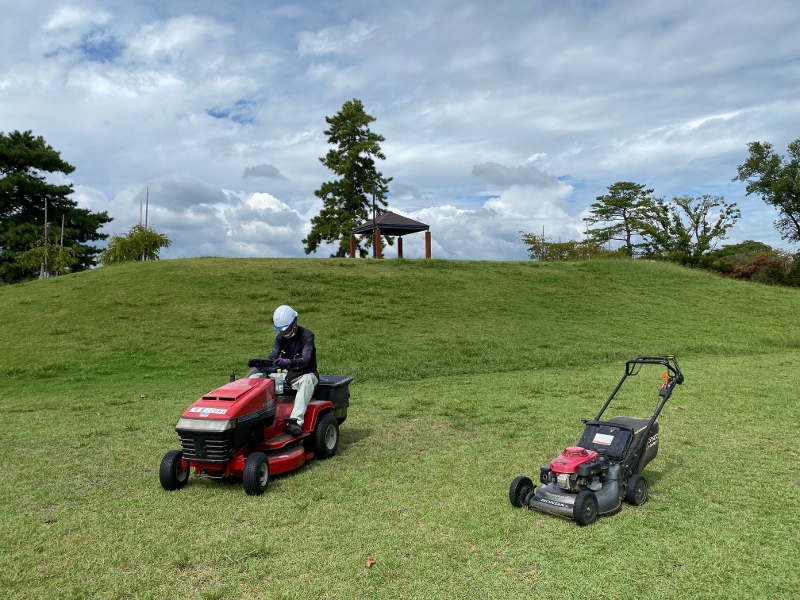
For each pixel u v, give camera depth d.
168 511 5.07
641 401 9.74
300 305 19.73
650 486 5.58
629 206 62.06
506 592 3.63
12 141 44.38
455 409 9.45
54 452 7.16
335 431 7.00
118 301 18.98
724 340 18.11
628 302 23.48
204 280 21.70
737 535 4.43
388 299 21.22
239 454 5.73
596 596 3.58
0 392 11.60
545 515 4.84
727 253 57.91
